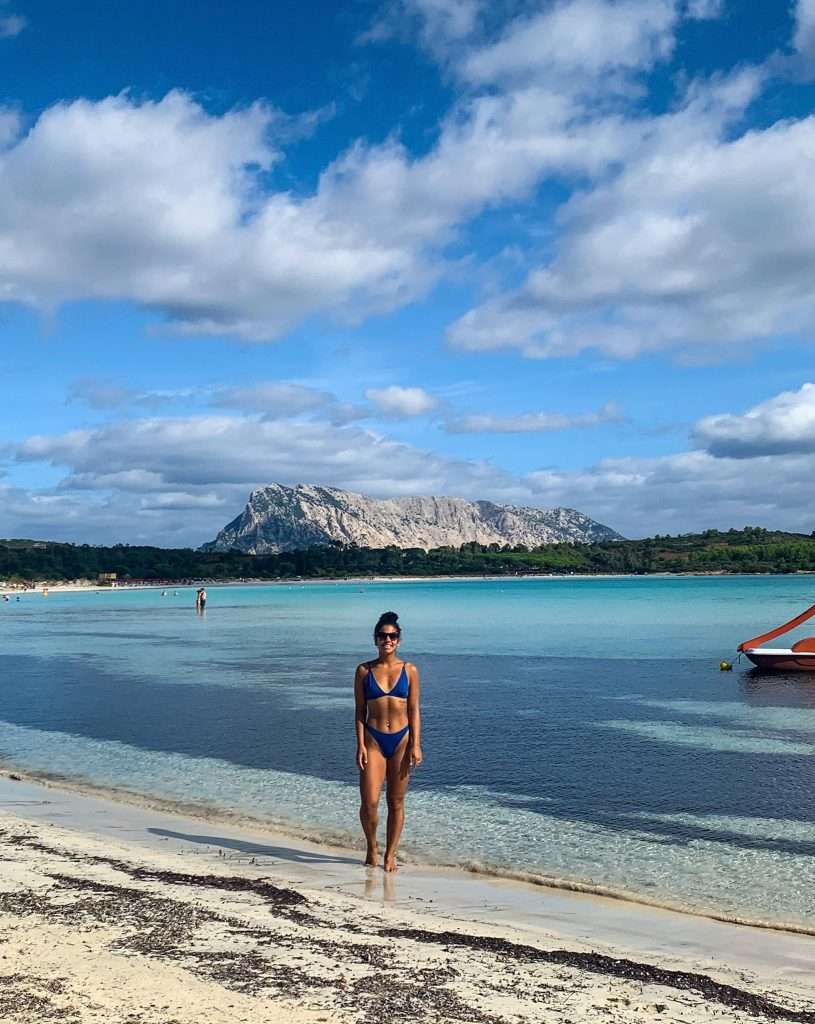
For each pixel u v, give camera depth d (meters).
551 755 17.58
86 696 27.50
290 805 13.81
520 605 101.12
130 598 163.88
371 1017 6.00
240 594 182.12
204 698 26.78
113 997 6.23
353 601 126.38
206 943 7.46
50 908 8.43
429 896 9.33
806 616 32.97
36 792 14.78
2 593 197.00
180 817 13.06
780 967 7.42
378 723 10.33
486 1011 6.18
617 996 6.55
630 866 10.68
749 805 13.64
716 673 32.22
